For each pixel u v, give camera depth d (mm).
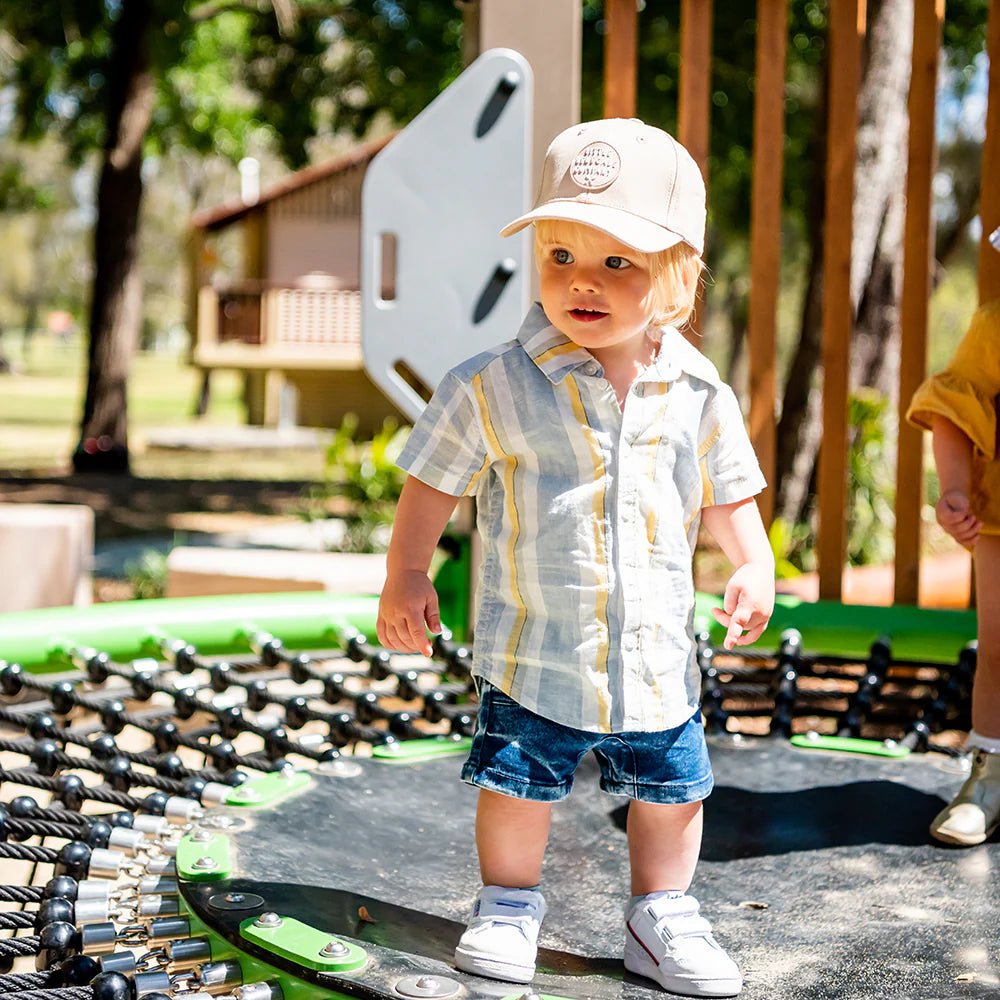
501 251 2986
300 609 3029
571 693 1530
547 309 1556
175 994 1509
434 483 1608
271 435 23984
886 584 4992
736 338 22828
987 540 2205
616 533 1548
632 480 1558
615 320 1517
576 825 2104
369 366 3027
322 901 1700
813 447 8586
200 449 20672
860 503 8367
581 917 1748
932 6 3133
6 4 14117
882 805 2232
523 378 1571
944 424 2234
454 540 3297
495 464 1603
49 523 5250
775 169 3246
